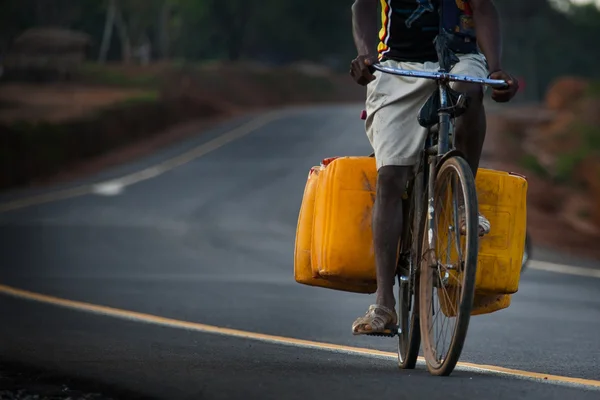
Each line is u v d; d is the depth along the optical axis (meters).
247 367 9.49
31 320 15.78
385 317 9.62
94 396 7.93
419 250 9.56
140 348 11.51
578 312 19.00
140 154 92.62
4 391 8.07
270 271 29.08
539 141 107.50
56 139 85.75
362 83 9.72
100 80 143.38
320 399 7.49
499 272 9.76
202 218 50.53
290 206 56.31
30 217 51.31
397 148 9.63
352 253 9.99
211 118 120.38
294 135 98.94
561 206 65.12
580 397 8.12
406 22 9.81
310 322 16.33
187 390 7.90
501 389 8.24
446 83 9.34
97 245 37.88
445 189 9.16
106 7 181.12
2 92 123.00
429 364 9.24
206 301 20.11
